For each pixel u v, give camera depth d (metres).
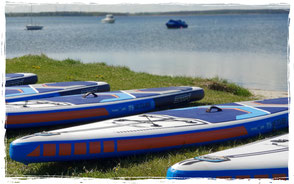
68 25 82.31
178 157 5.43
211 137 5.99
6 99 7.73
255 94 12.36
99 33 55.38
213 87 12.60
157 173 4.80
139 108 7.99
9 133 6.82
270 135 6.79
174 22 71.31
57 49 29.02
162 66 20.86
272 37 45.38
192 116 6.53
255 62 22.69
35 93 8.33
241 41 40.50
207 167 3.88
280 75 17.36
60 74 13.37
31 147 4.83
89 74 13.60
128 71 14.96
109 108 7.54
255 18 129.50
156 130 5.68
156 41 41.66
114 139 5.30
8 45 28.88
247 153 4.31
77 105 7.36
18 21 85.19
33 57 16.48
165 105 8.53
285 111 7.18
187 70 19.16
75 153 5.04
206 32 58.00
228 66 20.84
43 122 6.91
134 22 114.88
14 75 10.95
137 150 5.42
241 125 6.36
